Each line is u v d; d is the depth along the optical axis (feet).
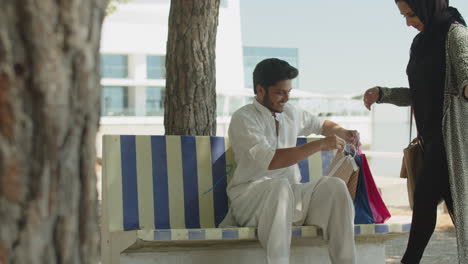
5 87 5.00
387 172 41.24
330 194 12.87
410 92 13.71
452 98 12.85
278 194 12.53
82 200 5.49
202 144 14.57
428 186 13.17
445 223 27.07
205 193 14.42
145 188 13.92
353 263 12.76
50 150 5.19
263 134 13.38
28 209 5.14
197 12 17.19
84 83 5.34
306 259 14.14
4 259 5.06
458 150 12.80
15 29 5.03
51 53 5.12
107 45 65.16
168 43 17.60
